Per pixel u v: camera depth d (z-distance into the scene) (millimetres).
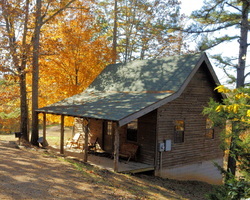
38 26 17453
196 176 15492
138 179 11539
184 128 14789
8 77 16656
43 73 19703
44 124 17141
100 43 19875
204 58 14594
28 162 10414
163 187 11359
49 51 17250
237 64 15203
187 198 10344
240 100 7609
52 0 17516
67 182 8578
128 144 14461
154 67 16156
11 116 24891
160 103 12336
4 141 17250
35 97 18109
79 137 17797
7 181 7762
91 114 12375
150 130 13656
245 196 6723
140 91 14570
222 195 8195
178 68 14594
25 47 16359
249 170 8461
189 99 15031
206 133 16219
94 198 7492
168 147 13656
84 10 19312
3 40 16172
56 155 13711
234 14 13172
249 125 9250
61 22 19969
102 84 18188
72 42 18688
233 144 9695
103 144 16844
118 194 8289
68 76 20281
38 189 7492
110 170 11773
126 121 11055
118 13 29641
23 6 16438
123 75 17516
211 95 16359
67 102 16734
